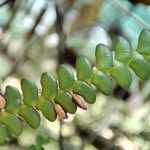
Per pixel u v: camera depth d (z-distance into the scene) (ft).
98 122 2.01
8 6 1.90
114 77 0.86
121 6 1.65
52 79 0.87
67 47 1.94
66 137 1.90
